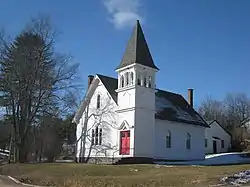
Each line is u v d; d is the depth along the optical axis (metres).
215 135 70.31
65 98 45.28
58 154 60.66
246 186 19.23
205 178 21.52
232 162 41.38
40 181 27.00
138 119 38.28
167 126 42.69
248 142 69.31
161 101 46.72
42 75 42.94
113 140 40.62
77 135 47.25
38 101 43.06
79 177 26.45
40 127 54.78
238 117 90.62
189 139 45.47
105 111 42.69
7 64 42.41
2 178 30.17
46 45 43.53
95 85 45.19
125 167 30.16
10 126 56.22
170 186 20.91
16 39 43.09
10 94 42.94
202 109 97.19
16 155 44.78
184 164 37.12
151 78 40.56
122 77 40.84
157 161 39.75
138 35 40.75
